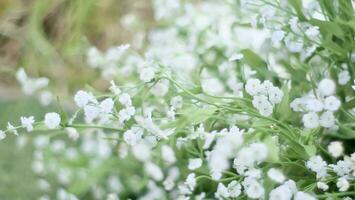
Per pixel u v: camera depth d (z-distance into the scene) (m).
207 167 0.72
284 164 0.68
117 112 0.74
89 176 0.92
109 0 1.97
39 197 1.10
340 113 0.73
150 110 0.73
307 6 0.76
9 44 1.98
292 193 0.64
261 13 0.80
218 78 0.86
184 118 0.69
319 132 0.71
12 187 1.14
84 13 1.42
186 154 0.79
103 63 1.07
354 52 0.74
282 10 0.76
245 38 0.94
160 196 0.84
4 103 1.53
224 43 0.97
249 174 0.63
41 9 1.76
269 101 0.67
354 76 0.74
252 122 0.71
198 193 0.82
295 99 0.70
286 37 0.75
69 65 1.80
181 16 1.15
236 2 0.91
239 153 0.61
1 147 1.29
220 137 0.67
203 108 0.71
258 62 0.78
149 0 1.97
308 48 0.75
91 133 0.98
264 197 0.64
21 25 1.98
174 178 0.80
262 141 0.66
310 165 0.65
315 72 0.78
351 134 0.68
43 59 1.79
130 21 1.23
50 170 1.00
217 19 1.05
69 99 1.29
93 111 0.68
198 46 1.02
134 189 0.92
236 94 0.76
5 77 1.85
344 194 0.66
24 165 1.21
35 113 1.44
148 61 0.77
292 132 0.66
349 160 0.65
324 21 0.71
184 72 0.88
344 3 0.73
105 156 0.93
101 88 1.71
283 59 0.82
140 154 0.77
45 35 1.92
